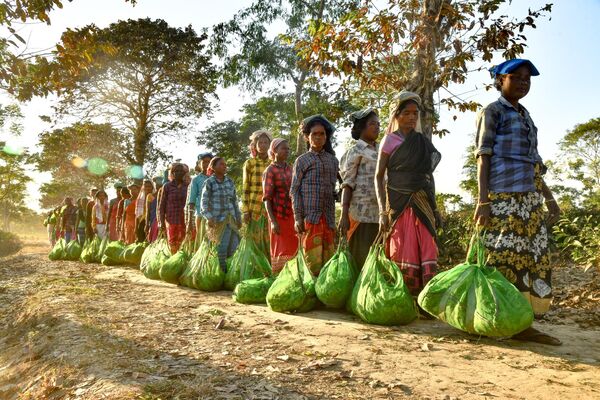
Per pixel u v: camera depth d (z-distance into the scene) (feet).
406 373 9.93
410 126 15.17
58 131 115.75
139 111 111.75
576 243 28.91
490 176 12.82
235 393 8.80
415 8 28.60
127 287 22.95
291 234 19.45
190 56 108.27
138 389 8.93
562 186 133.90
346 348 11.64
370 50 28.71
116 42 100.27
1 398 11.19
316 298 16.31
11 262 44.65
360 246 16.44
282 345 11.94
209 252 22.07
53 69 24.41
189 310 16.74
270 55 86.33
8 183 134.92
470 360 10.80
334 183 18.20
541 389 9.09
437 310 12.59
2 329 17.97
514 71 12.73
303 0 84.23
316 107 79.61
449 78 28.25
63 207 52.75
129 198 40.75
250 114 121.19
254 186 21.97
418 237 14.67
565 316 16.40
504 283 11.95
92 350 11.56
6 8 20.86
